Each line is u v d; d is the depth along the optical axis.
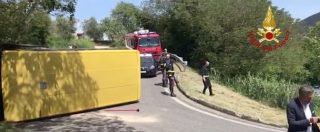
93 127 14.13
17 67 14.06
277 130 15.99
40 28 41.22
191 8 41.72
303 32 47.12
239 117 17.86
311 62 71.56
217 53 38.53
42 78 14.84
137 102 19.27
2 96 13.98
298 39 44.53
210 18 38.28
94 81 17.06
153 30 50.66
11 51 14.00
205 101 19.48
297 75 46.38
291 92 27.23
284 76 41.75
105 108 17.66
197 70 36.38
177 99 20.42
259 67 37.94
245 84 29.53
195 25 40.41
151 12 49.66
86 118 15.56
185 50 44.59
